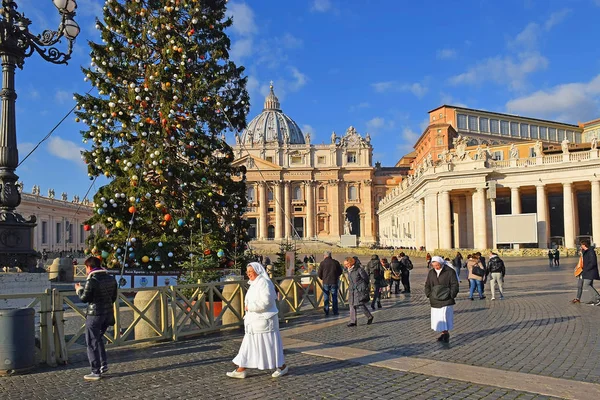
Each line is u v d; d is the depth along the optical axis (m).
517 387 6.72
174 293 10.59
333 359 8.63
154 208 18.00
